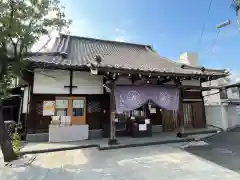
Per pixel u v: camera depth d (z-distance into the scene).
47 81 7.25
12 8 4.41
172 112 9.48
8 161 4.66
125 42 12.95
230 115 9.97
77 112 7.55
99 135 7.65
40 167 4.27
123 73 6.09
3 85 4.92
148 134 7.73
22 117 8.23
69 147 5.97
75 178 3.61
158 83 7.95
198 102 9.98
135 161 4.68
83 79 7.77
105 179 3.55
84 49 9.93
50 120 7.13
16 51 4.77
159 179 3.52
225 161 4.54
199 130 8.88
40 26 4.93
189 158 4.88
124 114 8.20
